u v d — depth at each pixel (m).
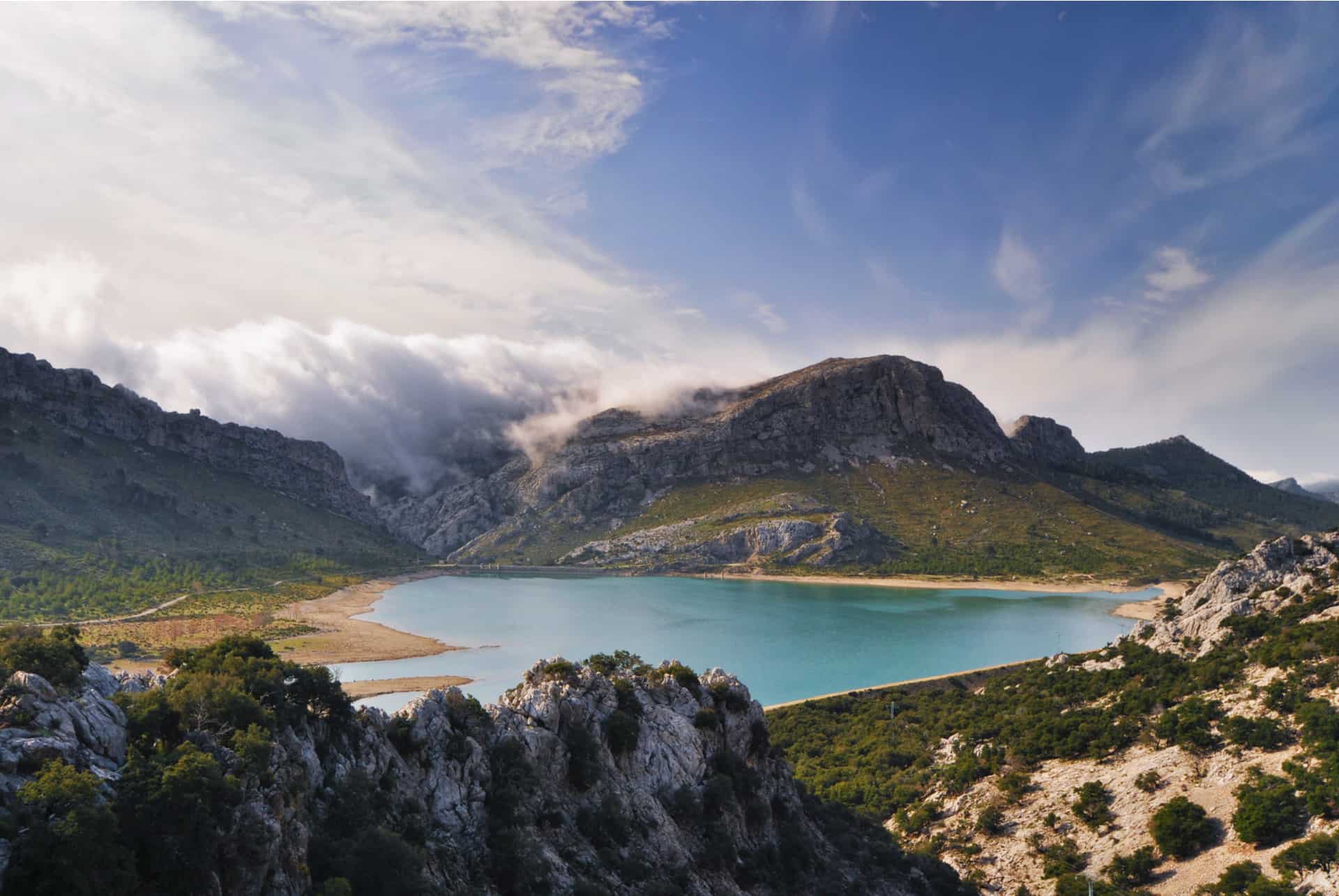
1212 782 106.94
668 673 103.50
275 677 63.06
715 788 89.50
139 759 47.59
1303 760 102.06
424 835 64.69
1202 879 91.19
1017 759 134.38
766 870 89.44
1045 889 99.44
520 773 76.12
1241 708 122.44
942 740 162.12
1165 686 146.25
